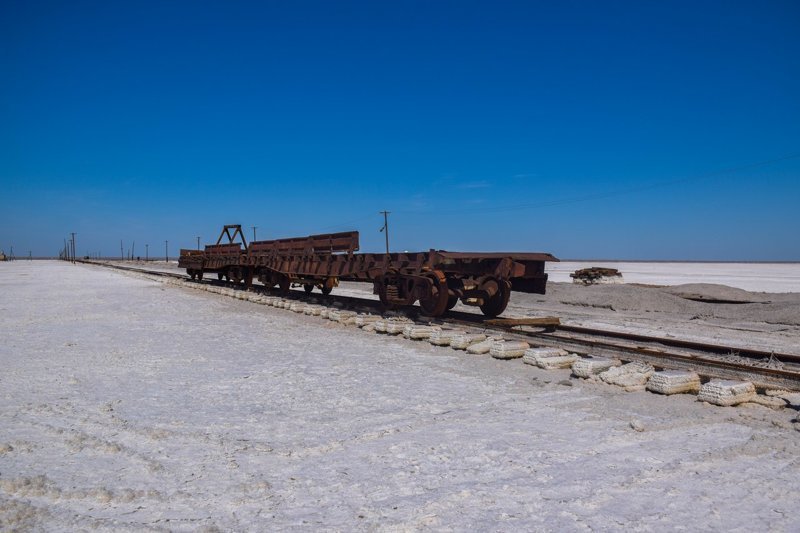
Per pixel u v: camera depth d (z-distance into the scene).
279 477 4.42
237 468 4.61
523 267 13.37
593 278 32.12
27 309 18.39
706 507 3.79
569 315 17.52
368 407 6.45
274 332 13.05
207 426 5.77
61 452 5.00
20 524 3.62
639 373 7.43
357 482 4.29
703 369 7.50
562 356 8.62
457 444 5.12
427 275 13.86
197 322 15.05
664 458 4.70
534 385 7.43
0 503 3.95
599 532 3.45
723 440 5.13
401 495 4.04
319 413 6.23
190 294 25.66
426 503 3.89
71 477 4.43
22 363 9.23
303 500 3.99
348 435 5.44
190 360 9.52
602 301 20.66
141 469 4.60
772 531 3.45
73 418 6.04
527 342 10.16
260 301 20.41
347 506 3.88
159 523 3.64
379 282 15.65
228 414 6.21
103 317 16.17
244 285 26.52
